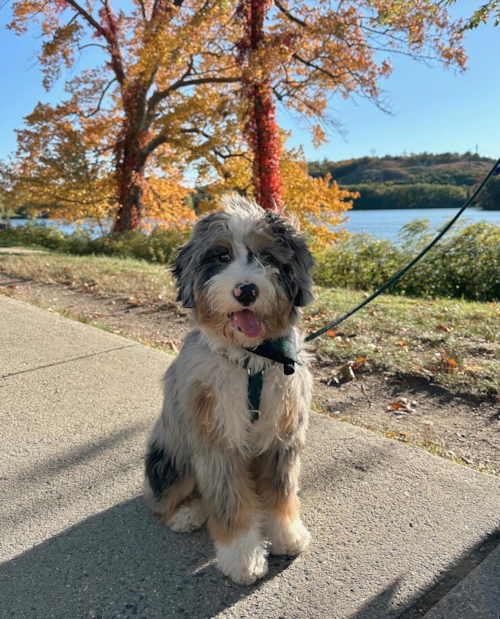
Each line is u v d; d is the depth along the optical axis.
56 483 1.05
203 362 0.81
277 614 0.72
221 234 0.83
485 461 1.12
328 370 1.67
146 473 0.95
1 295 2.80
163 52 4.89
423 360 1.63
